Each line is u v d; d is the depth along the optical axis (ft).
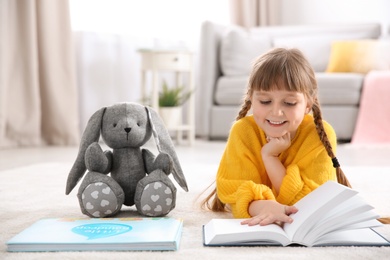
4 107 12.26
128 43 15.62
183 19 16.37
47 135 13.61
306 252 3.51
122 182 4.74
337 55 14.83
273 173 4.47
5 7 12.19
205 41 14.57
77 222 4.11
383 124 12.78
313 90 4.38
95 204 4.47
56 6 13.33
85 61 15.01
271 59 4.22
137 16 15.58
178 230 3.89
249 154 4.63
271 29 16.37
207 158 10.28
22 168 8.32
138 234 3.73
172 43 16.29
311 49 15.40
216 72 15.01
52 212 4.96
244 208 4.24
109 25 15.15
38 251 3.56
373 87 13.01
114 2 15.19
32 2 12.71
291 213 3.95
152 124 4.85
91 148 4.61
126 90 15.71
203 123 14.60
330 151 4.46
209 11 16.85
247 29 16.96
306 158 4.50
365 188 6.36
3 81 12.17
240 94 14.14
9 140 12.77
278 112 4.17
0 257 3.42
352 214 3.64
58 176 7.43
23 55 12.80
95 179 4.53
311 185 4.40
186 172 7.86
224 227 3.84
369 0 17.28
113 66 15.51
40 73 13.39
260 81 4.18
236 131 4.75
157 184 4.59
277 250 3.57
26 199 5.64
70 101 13.55
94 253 3.49
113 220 4.19
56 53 13.35
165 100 13.84
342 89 13.24
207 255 3.44
